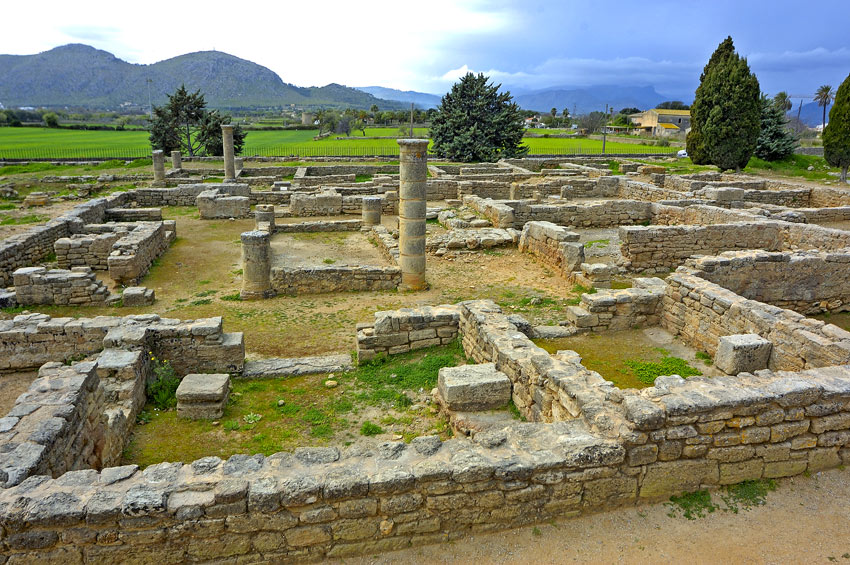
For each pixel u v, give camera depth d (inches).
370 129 4173.2
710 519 233.3
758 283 531.8
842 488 249.6
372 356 442.6
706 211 877.8
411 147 613.0
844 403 254.7
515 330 399.5
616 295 491.2
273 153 2198.6
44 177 1521.9
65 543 198.2
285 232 977.5
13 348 420.2
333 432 341.1
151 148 2471.7
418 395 387.5
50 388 281.1
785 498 244.2
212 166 1796.3
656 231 732.7
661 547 219.3
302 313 577.3
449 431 339.9
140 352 386.0
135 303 601.6
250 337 508.7
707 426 239.9
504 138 2095.2
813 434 254.8
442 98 2181.3
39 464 228.7
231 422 354.0
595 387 281.6
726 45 1733.5
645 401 243.1
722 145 1599.4
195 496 202.4
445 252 795.4
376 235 909.2
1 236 895.7
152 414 369.4
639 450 234.1
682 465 240.5
